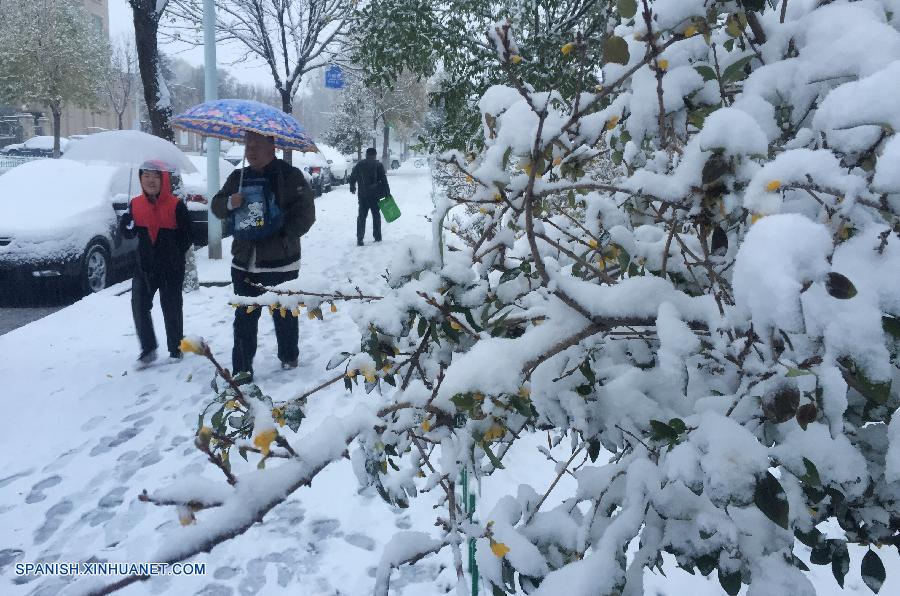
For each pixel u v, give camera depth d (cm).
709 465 107
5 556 294
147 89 712
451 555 292
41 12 2967
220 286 800
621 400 149
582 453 368
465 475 217
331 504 334
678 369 117
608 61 125
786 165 100
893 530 126
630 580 129
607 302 134
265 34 1223
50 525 318
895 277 94
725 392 144
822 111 101
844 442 117
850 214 101
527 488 156
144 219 495
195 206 1027
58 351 562
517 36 511
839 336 90
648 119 141
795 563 134
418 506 331
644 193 127
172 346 536
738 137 112
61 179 810
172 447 395
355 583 275
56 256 727
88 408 450
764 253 88
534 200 139
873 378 88
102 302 715
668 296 135
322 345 578
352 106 3594
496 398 127
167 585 274
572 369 147
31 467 373
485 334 158
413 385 141
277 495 91
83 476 363
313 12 1218
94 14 4469
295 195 445
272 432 96
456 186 491
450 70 557
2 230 721
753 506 125
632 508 124
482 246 168
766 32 144
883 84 94
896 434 118
